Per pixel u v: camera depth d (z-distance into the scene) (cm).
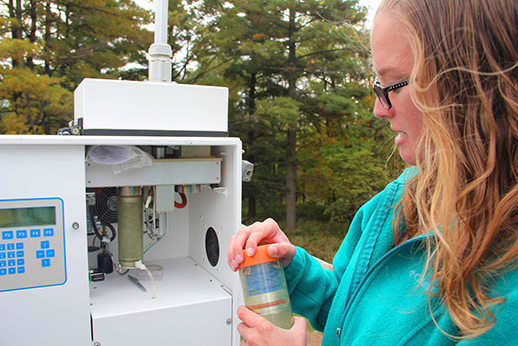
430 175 48
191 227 152
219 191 119
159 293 116
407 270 57
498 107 41
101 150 100
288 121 891
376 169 929
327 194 1221
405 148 56
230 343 114
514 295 37
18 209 90
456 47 42
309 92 1034
